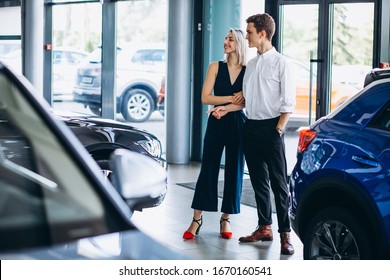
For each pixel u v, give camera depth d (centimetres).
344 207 446
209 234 667
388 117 421
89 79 1416
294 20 952
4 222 195
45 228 198
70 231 201
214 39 1126
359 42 904
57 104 1477
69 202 209
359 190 420
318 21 931
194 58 1156
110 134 651
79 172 218
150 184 236
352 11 905
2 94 227
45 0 1467
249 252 598
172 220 725
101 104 1390
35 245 192
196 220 651
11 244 190
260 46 595
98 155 641
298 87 954
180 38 1136
